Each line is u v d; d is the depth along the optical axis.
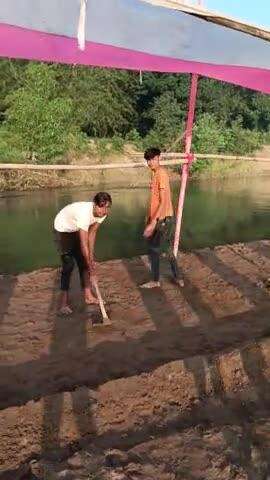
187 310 5.40
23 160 21.44
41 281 6.30
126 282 6.28
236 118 38.88
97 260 10.30
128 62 3.73
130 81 32.16
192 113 6.30
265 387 3.95
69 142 25.56
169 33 3.54
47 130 22.36
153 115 32.94
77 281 6.28
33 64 23.52
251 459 2.98
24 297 5.73
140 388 3.78
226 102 36.22
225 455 3.00
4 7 2.74
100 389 3.71
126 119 32.72
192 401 3.74
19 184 20.69
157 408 3.63
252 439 3.19
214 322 5.11
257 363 4.21
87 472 2.80
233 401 3.77
